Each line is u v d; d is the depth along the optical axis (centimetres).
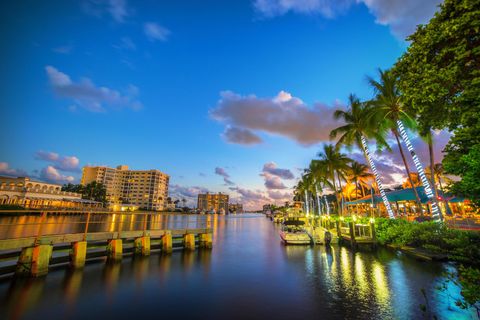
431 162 2694
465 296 553
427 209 3953
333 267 1700
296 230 3078
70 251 1569
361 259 1922
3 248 1240
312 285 1323
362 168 6009
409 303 1045
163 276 1478
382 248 2302
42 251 1367
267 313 986
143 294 1188
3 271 1288
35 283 1268
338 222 2748
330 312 983
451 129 630
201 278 1455
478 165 476
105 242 1864
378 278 1412
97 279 1379
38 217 6731
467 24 534
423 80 608
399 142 2948
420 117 705
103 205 12338
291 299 1130
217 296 1174
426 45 614
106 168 19300
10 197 7644
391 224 2361
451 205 3094
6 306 1013
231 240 3288
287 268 1691
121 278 1414
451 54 595
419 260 1762
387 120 2595
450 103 602
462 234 1384
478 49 511
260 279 1440
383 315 941
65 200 8700
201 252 2216
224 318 945
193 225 5675
